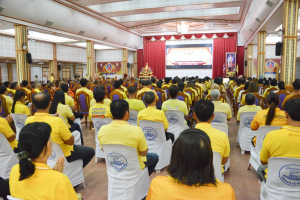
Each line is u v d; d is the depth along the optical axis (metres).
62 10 11.20
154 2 12.47
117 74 22.33
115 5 13.26
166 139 3.28
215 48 20.03
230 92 9.77
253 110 3.59
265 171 2.14
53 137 2.26
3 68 17.41
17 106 3.89
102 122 3.26
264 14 10.19
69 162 2.55
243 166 3.36
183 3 12.03
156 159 2.59
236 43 19.42
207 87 9.34
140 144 2.07
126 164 2.08
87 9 12.56
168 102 3.69
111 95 5.53
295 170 1.68
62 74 21.88
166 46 21.20
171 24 19.39
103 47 21.94
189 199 0.98
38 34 15.37
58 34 12.73
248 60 17.81
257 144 2.85
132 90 3.93
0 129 2.48
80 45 20.16
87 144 4.47
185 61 20.83
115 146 2.04
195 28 19.77
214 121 3.65
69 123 3.91
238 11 13.91
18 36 10.10
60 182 1.18
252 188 2.72
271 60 19.17
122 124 2.05
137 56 22.16
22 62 10.21
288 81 7.63
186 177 0.99
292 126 1.73
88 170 3.29
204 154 0.99
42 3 9.98
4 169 2.54
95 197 2.58
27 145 1.19
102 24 14.84
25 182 1.18
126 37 18.70
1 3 8.57
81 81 5.71
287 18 7.49
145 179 2.33
